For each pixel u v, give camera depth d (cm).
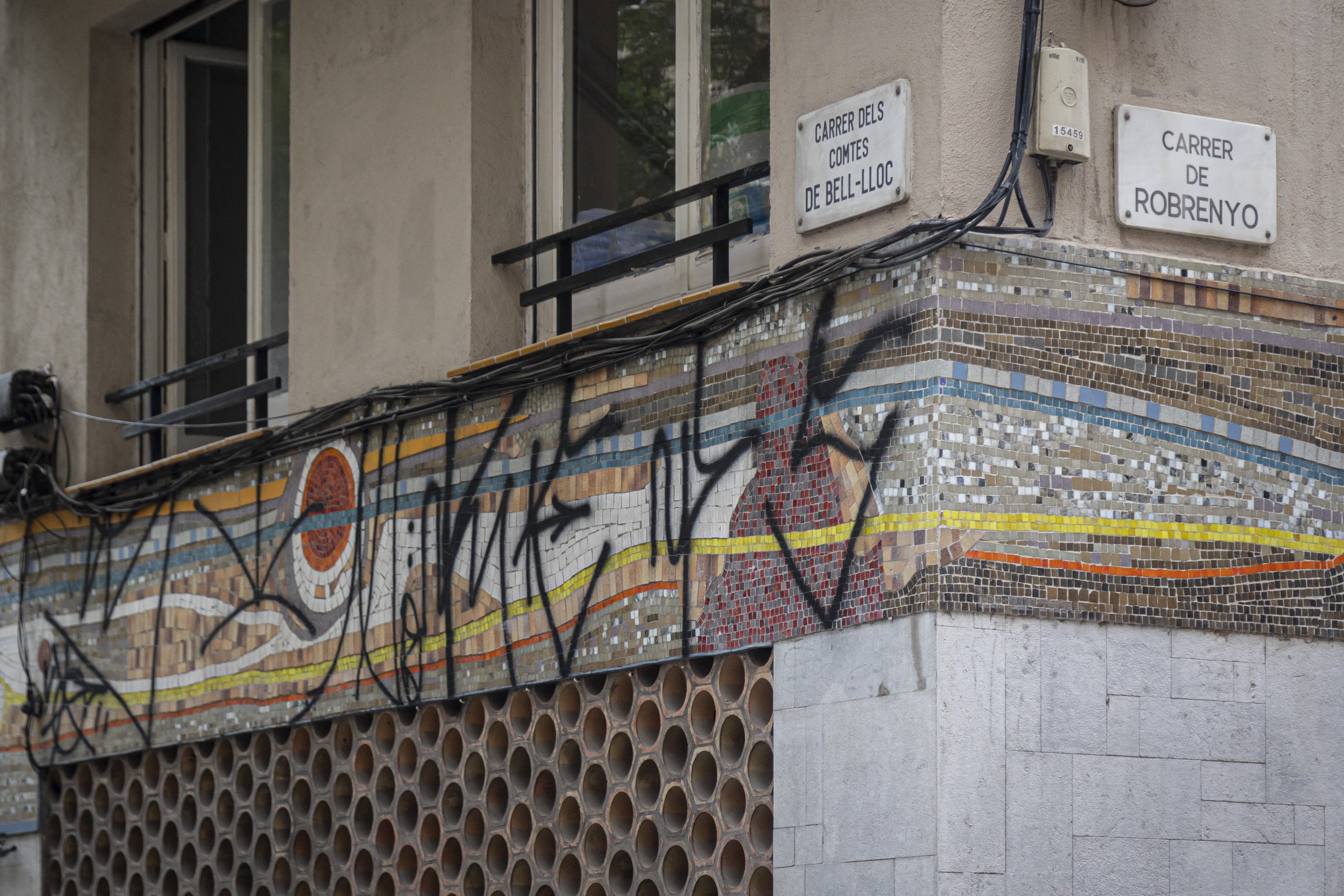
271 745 955
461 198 869
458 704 843
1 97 1199
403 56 916
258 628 964
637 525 745
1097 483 647
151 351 1151
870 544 641
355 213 941
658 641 729
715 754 699
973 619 618
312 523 934
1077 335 652
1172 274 673
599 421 772
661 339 735
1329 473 693
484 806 814
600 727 764
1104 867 624
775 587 679
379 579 884
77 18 1159
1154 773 639
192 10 1129
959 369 630
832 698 648
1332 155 717
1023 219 646
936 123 639
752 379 701
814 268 675
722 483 708
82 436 1127
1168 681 648
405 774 866
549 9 893
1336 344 703
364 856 885
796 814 657
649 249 838
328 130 965
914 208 645
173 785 1030
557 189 882
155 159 1159
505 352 869
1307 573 682
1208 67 694
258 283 1078
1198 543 661
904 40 657
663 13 844
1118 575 645
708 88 819
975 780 609
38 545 1141
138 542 1062
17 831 1138
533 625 793
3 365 1193
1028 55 643
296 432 941
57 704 1116
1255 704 662
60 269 1158
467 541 836
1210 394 673
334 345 944
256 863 955
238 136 1118
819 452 667
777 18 716
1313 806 665
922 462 626
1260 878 651
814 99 694
